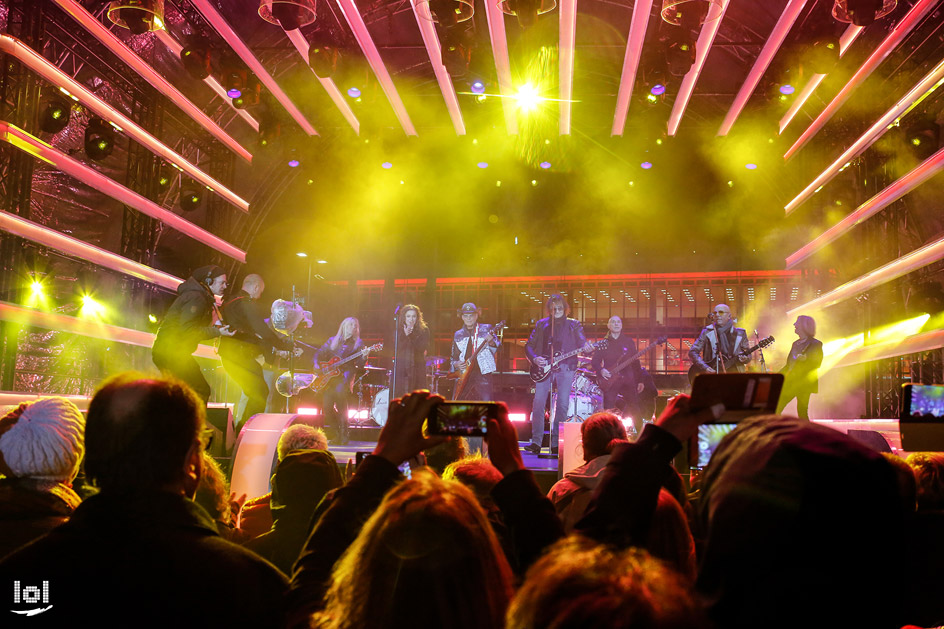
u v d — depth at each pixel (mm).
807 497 640
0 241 7570
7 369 7520
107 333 8391
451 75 9172
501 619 850
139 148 9859
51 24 8117
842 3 6941
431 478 956
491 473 1900
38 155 7320
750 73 9289
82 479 2342
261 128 11469
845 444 676
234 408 7270
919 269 9133
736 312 15484
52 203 9578
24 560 1117
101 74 9094
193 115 9852
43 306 8867
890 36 7812
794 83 9141
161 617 1083
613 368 8336
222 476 2447
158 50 9586
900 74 9016
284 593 1190
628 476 943
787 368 7688
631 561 603
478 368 7805
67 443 1620
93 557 1108
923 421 1223
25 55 6988
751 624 652
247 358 5934
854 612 633
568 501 2174
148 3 6945
